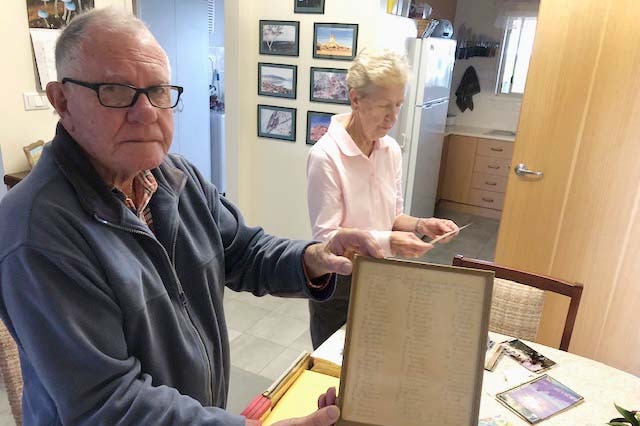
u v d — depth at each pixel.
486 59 5.11
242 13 3.09
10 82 2.47
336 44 2.95
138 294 0.76
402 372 0.75
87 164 0.77
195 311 0.94
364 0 2.80
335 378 1.20
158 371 0.82
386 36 2.93
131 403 0.70
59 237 0.69
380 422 0.75
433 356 0.75
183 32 4.26
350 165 1.52
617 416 1.19
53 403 0.74
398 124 3.46
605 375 1.35
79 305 0.69
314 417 0.73
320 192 1.49
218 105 4.99
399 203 1.75
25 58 2.51
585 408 1.22
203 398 0.93
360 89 1.44
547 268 2.43
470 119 5.34
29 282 0.66
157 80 0.77
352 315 0.76
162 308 0.83
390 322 0.76
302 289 1.03
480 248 4.18
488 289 0.75
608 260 2.27
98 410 0.69
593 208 2.25
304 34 3.04
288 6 3.03
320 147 1.52
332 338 1.38
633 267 2.21
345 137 1.52
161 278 0.85
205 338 0.95
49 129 2.70
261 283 1.09
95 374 0.69
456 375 0.75
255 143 3.43
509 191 2.44
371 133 1.50
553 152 2.29
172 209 0.91
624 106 2.09
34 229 0.68
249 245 1.11
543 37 2.19
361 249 0.97
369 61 1.43
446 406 0.75
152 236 0.82
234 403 2.16
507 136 4.81
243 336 2.70
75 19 0.75
